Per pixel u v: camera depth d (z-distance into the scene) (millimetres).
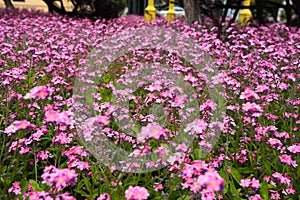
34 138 2969
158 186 2801
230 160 3393
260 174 3311
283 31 9125
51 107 3629
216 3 10633
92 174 2859
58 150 3117
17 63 5344
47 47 6352
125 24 12297
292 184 2988
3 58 5605
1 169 2809
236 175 3096
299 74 5039
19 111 3787
